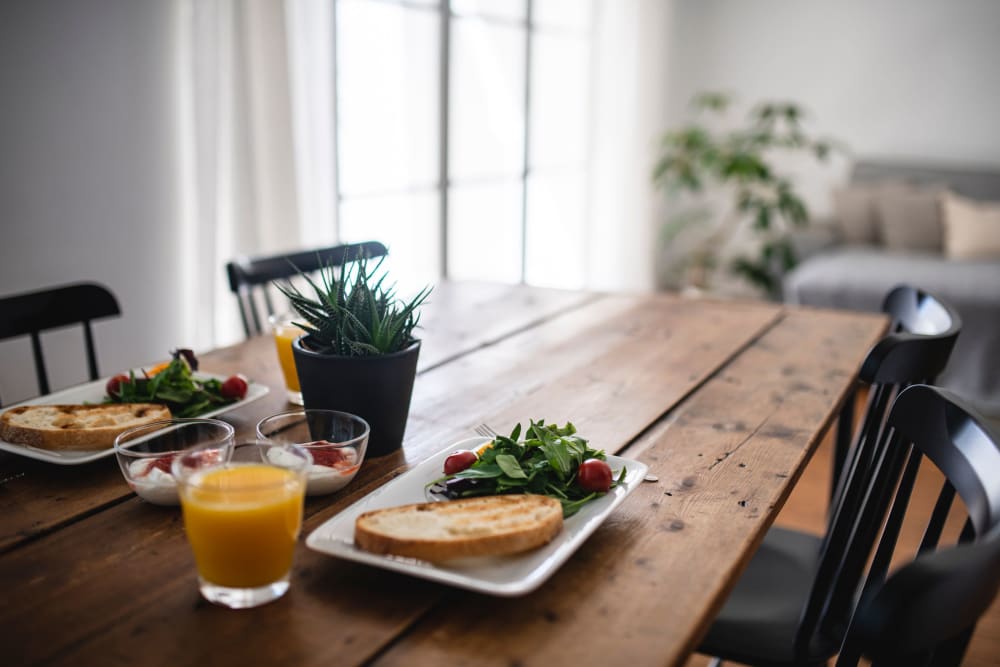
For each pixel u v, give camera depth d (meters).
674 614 0.72
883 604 0.57
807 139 5.05
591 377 1.40
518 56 4.02
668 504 0.93
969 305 3.33
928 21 4.64
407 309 1.04
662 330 1.73
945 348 1.17
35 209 2.13
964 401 0.86
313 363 1.01
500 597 0.74
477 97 3.76
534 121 4.24
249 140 2.51
